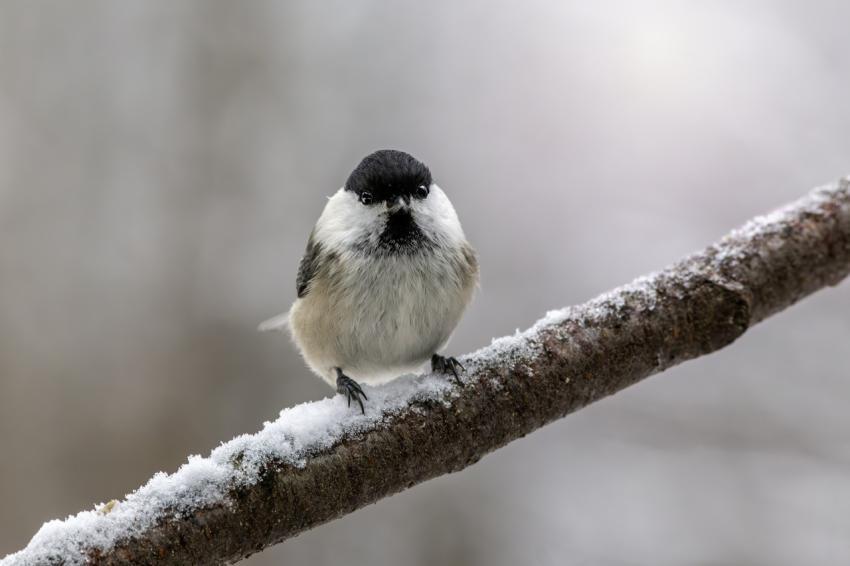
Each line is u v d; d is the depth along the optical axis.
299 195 13.02
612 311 5.18
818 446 10.27
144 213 12.82
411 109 13.42
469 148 13.29
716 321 5.24
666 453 10.56
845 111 12.43
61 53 13.25
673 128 13.01
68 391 11.50
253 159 13.16
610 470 10.58
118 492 11.02
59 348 11.76
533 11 13.63
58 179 12.82
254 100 13.40
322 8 13.71
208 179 13.07
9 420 11.18
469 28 13.61
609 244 12.55
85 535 3.75
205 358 12.01
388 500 10.60
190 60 13.45
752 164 12.58
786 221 5.86
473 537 10.41
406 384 4.85
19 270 12.27
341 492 4.38
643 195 12.84
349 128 13.34
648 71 13.28
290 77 13.50
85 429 11.28
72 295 12.21
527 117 13.34
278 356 11.94
